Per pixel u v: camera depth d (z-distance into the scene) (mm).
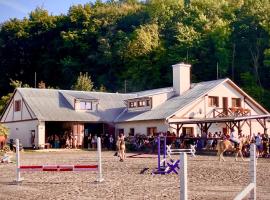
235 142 30203
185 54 88250
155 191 14680
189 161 29078
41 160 31062
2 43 104562
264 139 34531
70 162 28719
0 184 17422
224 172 20953
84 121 53219
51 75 104125
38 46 105875
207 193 14031
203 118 45781
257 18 87750
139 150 45750
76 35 103812
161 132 46219
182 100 49938
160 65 90750
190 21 100000
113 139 52812
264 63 77625
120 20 112000
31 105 52750
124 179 18609
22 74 104875
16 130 55500
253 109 53188
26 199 13438
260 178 18141
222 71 85062
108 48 99688
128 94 62188
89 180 18391
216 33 87438
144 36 93688
